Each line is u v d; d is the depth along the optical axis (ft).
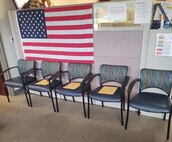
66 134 7.18
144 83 7.34
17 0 10.84
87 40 8.57
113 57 8.28
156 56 7.29
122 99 7.18
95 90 7.86
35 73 10.31
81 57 9.05
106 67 8.23
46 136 7.14
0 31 10.16
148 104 6.36
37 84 8.96
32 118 8.50
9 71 10.96
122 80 7.95
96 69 8.94
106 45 8.22
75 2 16.61
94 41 8.43
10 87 10.27
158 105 6.23
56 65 9.53
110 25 7.79
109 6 7.52
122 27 7.59
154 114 7.93
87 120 8.06
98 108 9.06
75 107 9.32
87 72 8.71
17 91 11.66
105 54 8.41
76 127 7.60
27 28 9.93
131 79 8.22
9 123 8.19
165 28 6.88
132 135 6.89
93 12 7.93
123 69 7.90
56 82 9.09
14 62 11.41
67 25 8.74
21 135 7.29
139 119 7.91
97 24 8.04
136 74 8.04
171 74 6.81
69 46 9.14
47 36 9.53
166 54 7.07
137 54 7.70
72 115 8.55
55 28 9.11
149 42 7.23
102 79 8.38
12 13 10.01
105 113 8.56
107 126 7.54
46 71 9.84
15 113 9.04
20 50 10.79
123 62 8.14
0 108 9.62
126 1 7.15
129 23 7.39
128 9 7.23
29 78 10.05
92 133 7.15
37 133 7.37
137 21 7.19
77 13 8.29
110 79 8.20
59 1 14.02
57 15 8.79
